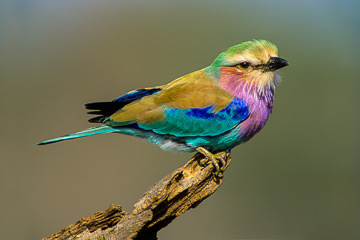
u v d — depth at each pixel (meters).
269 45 9.94
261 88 9.71
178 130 9.77
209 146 9.88
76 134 9.88
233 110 9.64
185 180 7.93
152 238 8.17
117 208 7.70
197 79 10.12
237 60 9.70
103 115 10.12
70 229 7.76
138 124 9.84
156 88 10.29
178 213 8.03
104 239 7.55
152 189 7.72
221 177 8.41
